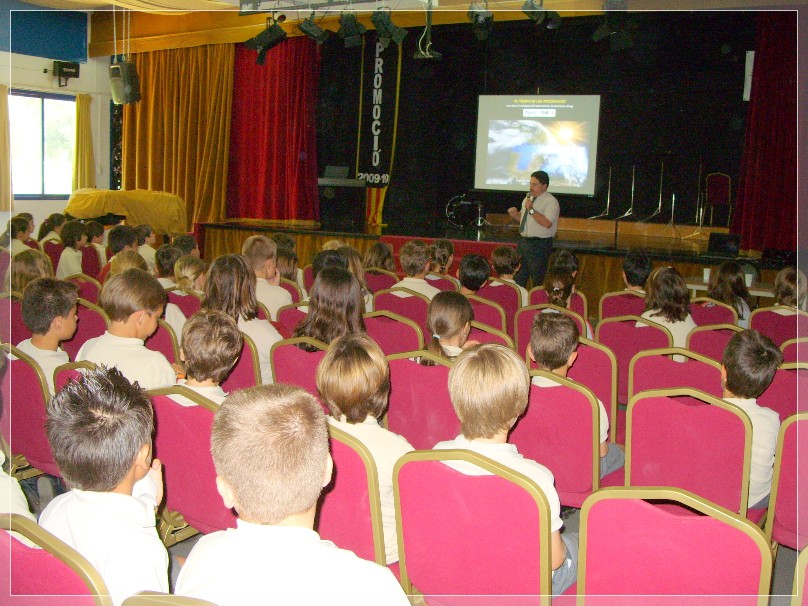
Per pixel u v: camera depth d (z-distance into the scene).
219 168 11.38
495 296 4.93
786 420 2.24
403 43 10.93
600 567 1.67
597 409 2.50
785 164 8.34
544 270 7.50
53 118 11.82
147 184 12.21
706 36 9.84
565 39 10.72
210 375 2.26
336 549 1.21
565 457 2.60
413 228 10.88
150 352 2.62
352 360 2.03
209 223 10.86
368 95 11.28
